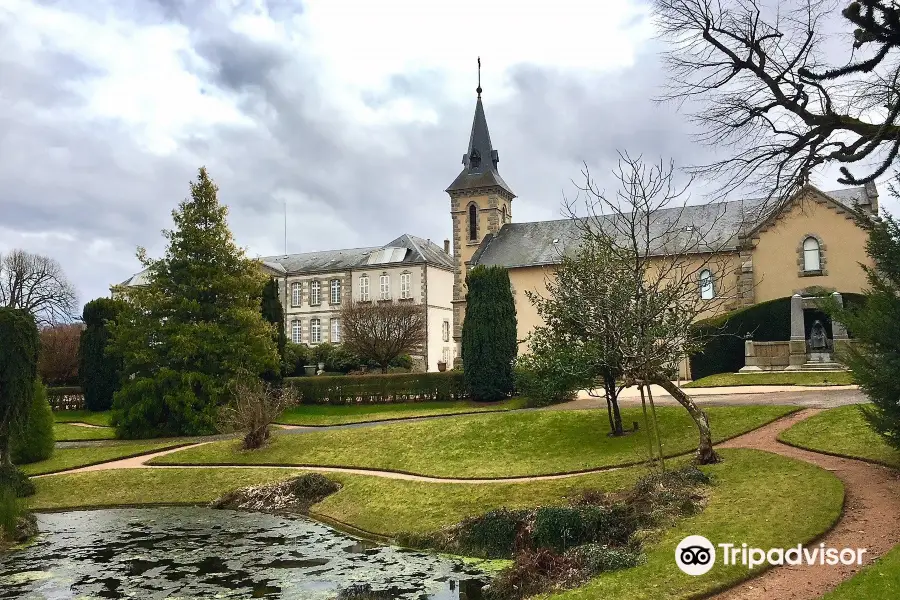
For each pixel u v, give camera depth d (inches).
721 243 1712.6
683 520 571.2
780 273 1649.9
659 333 737.0
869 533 489.4
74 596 569.0
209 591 573.0
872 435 749.3
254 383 1408.7
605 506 641.0
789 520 526.9
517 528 662.5
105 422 1625.2
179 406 1392.7
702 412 756.6
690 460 767.7
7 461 1006.4
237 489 993.5
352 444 1132.5
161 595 566.3
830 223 1622.8
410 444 1080.2
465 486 827.4
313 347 2536.9
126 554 703.7
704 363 1492.4
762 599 408.8
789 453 748.0
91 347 1812.3
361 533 773.3
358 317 2111.2
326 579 599.2
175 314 1483.8
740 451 767.1
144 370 1455.5
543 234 2076.8
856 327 627.5
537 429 1051.3
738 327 1482.5
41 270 2753.4
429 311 2677.2
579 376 970.7
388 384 1611.7
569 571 519.2
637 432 969.5
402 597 550.0
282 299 2910.9
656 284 770.2
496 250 2084.2
